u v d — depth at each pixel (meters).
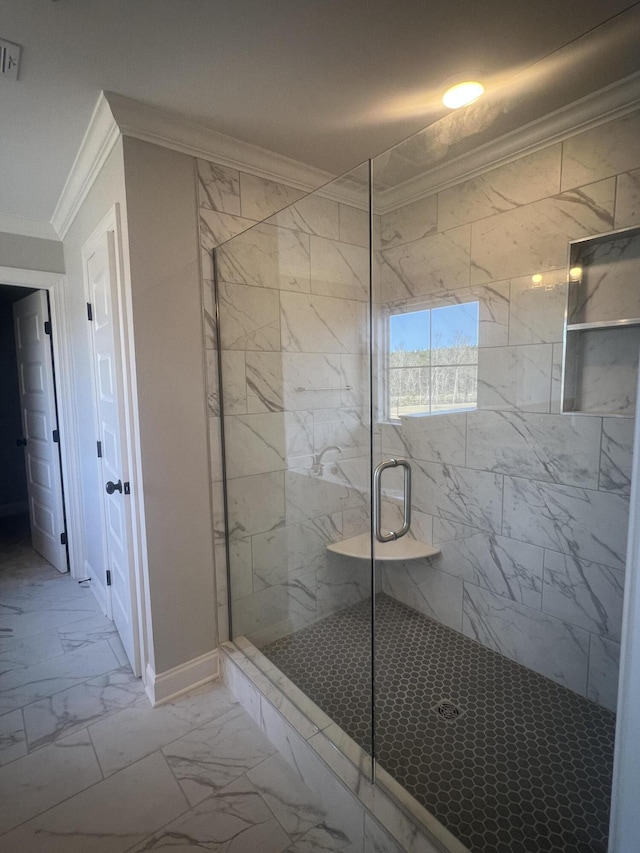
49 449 3.21
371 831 1.25
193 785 1.50
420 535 2.39
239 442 2.05
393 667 2.01
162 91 1.56
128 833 1.34
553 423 1.86
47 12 1.19
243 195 2.01
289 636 2.21
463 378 2.15
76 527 3.11
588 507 1.78
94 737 1.70
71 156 2.00
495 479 2.08
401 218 2.31
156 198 1.74
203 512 1.97
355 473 2.40
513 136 1.82
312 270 2.19
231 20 1.25
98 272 2.17
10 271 2.77
